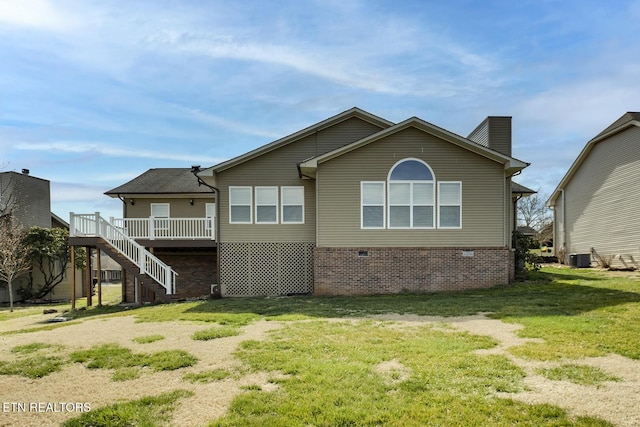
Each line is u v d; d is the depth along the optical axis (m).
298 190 14.64
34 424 3.95
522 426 3.59
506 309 8.88
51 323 11.18
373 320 8.30
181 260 17.44
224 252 14.45
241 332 7.52
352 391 4.40
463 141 13.01
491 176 13.30
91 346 6.77
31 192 24.56
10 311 16.97
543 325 7.17
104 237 14.53
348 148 13.04
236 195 14.59
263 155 14.72
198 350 6.31
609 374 4.74
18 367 5.66
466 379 4.70
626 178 17.33
